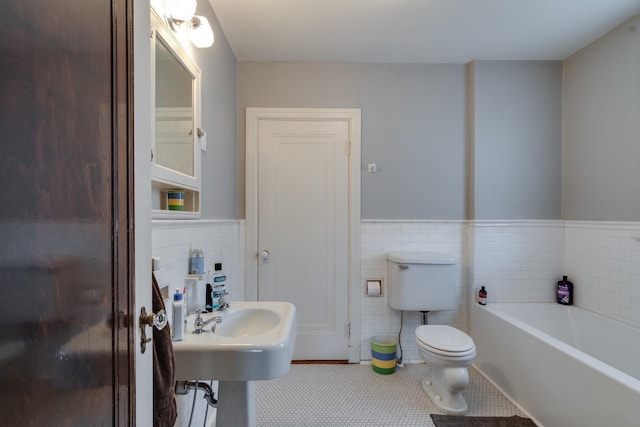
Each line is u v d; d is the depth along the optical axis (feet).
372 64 7.91
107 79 1.80
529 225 7.80
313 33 6.64
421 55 7.59
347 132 7.94
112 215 1.85
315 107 7.84
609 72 6.61
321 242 7.95
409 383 6.88
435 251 7.91
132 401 2.08
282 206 7.91
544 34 6.71
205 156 5.43
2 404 1.14
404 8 5.82
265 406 6.04
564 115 7.80
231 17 6.08
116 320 1.89
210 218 5.70
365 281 7.92
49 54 1.35
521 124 7.82
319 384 6.83
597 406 4.38
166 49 4.04
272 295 7.91
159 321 2.31
